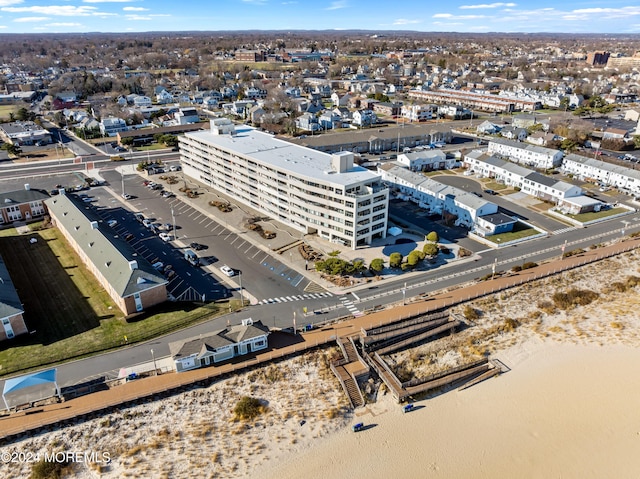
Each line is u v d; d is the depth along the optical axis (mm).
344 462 61938
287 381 74188
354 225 110625
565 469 62000
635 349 83688
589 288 100438
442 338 85812
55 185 159125
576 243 118438
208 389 71812
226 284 99438
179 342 76312
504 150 191250
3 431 63031
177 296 94688
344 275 102312
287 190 122562
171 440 63688
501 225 121812
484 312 92312
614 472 61656
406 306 91875
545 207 140625
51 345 79750
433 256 108375
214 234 123188
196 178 167000
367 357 79312
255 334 78125
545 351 83312
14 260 108125
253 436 64938
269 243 117750
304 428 66562
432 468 61594
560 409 71500
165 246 116375
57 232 123562
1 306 79062
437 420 69062
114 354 78000
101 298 93062
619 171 155875
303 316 88562
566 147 195750
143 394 69250
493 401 72750
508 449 64688
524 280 100938
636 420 69625
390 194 152000
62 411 66500
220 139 154375
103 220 131000
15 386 65438
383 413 70062
